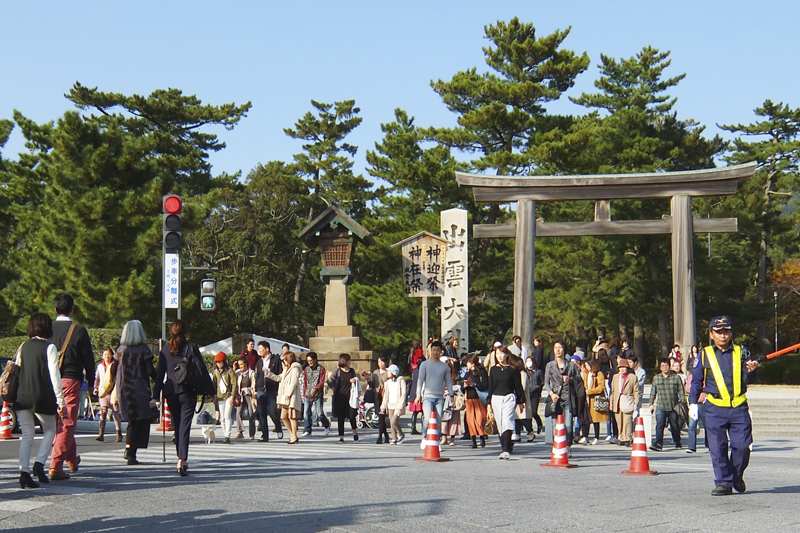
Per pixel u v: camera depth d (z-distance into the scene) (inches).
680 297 1152.2
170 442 743.1
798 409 1041.5
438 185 1839.3
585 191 1186.0
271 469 500.1
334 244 1446.9
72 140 1488.7
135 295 1405.0
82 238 1418.6
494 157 1739.7
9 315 1739.7
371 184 2888.8
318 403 898.1
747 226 2154.3
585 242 1989.4
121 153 1515.7
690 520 301.6
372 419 983.6
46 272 1497.3
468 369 734.5
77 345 436.8
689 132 2156.7
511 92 1777.8
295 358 781.9
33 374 392.8
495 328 2236.7
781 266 2522.1
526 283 1185.4
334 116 3043.8
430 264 1275.8
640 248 2012.8
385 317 1841.8
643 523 294.2
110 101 2300.7
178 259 741.9
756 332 2517.2
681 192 1161.4
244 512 321.1
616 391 788.0
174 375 447.5
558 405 687.1
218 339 2316.7
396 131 2012.8
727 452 386.6
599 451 724.0
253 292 2303.2
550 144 1701.5
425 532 277.4
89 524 297.9
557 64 1815.9
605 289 1987.0
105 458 568.7
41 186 1763.0
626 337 2294.5
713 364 390.9
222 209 2583.7
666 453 725.9
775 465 597.0
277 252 2568.9
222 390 763.4
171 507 334.0
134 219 1465.3
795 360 1812.3
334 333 1430.9
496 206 1895.9
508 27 1882.4
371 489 393.4
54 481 422.6
